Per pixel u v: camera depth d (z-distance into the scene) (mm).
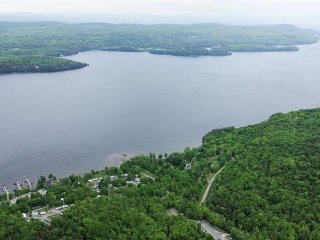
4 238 188875
